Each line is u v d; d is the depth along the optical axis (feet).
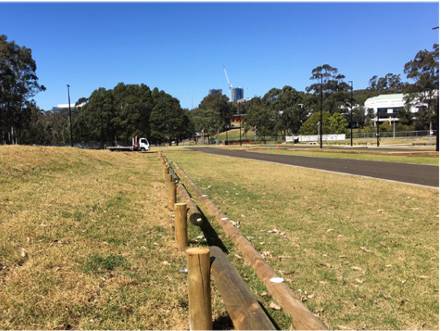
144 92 352.28
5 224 20.48
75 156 61.72
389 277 16.21
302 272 16.76
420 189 39.01
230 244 20.27
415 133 250.57
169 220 25.82
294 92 384.88
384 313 13.20
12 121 220.02
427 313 13.19
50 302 13.16
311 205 31.32
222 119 501.15
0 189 29.91
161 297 14.10
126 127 319.06
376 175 53.31
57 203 26.89
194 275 11.50
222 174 57.82
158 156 124.77
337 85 389.80
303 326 10.61
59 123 335.26
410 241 21.15
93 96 323.16
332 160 87.51
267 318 9.43
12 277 14.78
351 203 32.01
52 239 19.21
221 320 12.75
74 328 11.98
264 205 31.48
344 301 14.08
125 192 35.96
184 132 386.93
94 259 17.15
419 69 197.06
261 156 113.50
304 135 339.77
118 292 14.29
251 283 15.29
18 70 214.90
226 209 29.78
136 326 12.19
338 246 20.34
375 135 274.57
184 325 12.37
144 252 18.84
